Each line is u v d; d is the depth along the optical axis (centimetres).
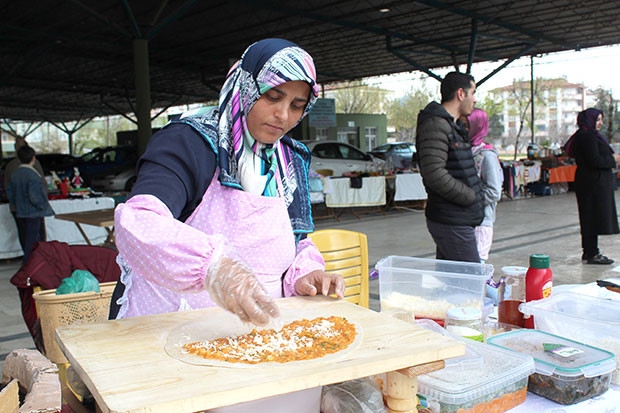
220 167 135
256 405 104
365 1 1223
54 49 1609
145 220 113
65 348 114
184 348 113
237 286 105
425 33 1551
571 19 1424
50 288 298
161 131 135
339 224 1012
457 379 134
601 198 586
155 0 1184
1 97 2733
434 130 300
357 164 1320
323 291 153
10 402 99
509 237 805
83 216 558
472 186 308
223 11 1291
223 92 142
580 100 5756
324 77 2203
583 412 141
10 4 1208
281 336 121
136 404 85
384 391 129
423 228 927
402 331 123
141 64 1078
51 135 6209
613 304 175
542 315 177
